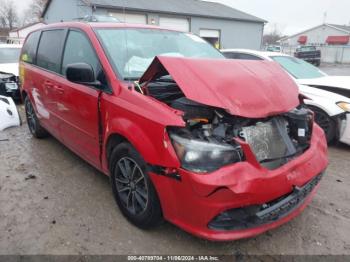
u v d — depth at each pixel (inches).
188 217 92.7
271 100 103.0
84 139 138.2
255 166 90.7
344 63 1504.7
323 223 119.6
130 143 107.3
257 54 252.7
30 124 214.8
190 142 90.4
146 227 110.5
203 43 162.1
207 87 97.4
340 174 162.6
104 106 118.1
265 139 100.4
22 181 149.6
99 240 108.2
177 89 116.1
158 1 910.4
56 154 182.7
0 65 337.7
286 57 257.6
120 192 118.6
